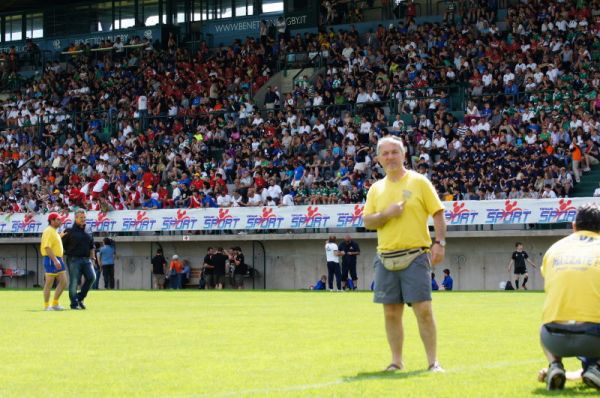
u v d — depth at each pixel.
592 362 10.38
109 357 14.09
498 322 19.98
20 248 51.19
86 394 10.59
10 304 29.20
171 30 65.12
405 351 14.41
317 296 33.62
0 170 56.94
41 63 67.69
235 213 45.41
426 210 12.00
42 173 55.69
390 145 12.04
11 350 15.15
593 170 43.34
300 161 48.38
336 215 43.19
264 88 58.88
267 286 45.56
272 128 52.31
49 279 26.17
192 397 10.21
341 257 41.22
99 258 44.97
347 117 50.56
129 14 66.31
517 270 39.09
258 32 63.44
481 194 42.25
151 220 47.19
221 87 58.75
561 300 10.17
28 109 63.00
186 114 57.16
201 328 19.11
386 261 11.99
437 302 27.91
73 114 60.59
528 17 53.34
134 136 56.50
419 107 50.34
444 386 10.60
